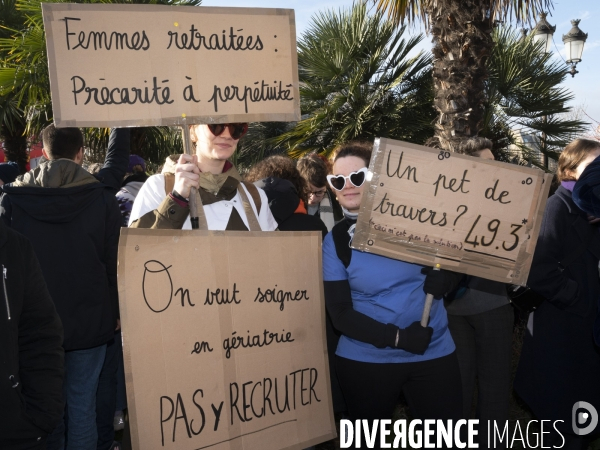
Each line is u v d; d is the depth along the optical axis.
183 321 1.77
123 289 1.70
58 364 1.67
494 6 4.52
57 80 1.75
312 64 7.63
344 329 2.06
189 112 1.86
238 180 2.07
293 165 2.93
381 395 2.11
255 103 1.93
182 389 1.76
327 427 2.01
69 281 2.51
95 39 1.78
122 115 1.80
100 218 2.62
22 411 1.53
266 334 1.91
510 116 7.52
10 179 4.30
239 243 1.87
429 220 2.03
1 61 6.98
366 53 7.72
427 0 4.65
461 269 2.04
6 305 1.52
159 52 1.83
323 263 2.16
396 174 2.03
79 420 2.56
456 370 2.15
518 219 2.05
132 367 1.70
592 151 2.47
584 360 2.47
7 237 1.57
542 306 2.56
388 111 7.34
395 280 2.08
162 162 8.18
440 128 4.55
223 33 1.89
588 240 2.43
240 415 1.85
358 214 2.03
